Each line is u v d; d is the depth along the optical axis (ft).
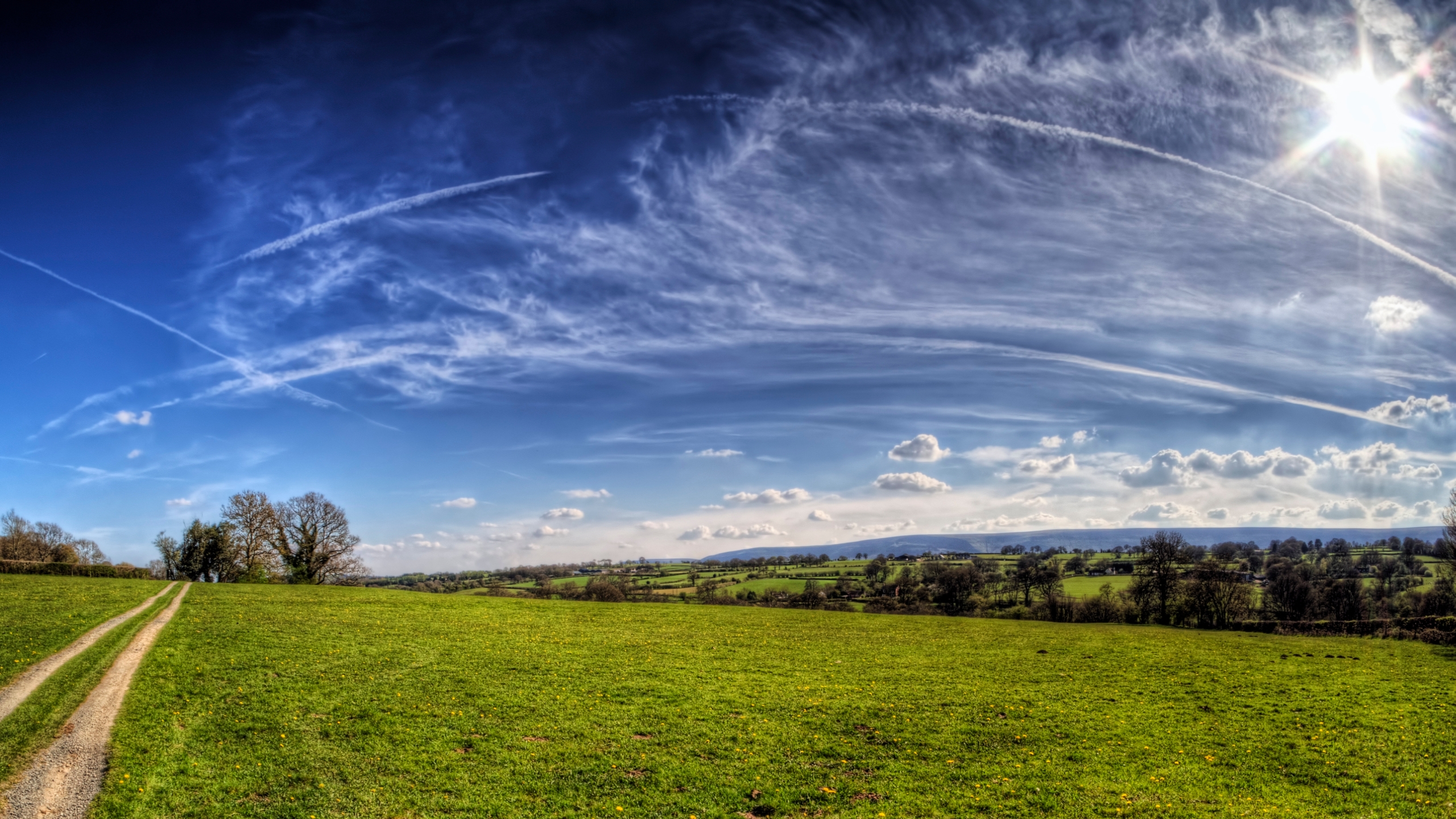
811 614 204.64
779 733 86.99
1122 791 71.41
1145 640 171.01
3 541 305.12
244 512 261.85
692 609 204.33
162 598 164.76
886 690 109.81
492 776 69.21
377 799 62.75
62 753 66.03
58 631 115.65
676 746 80.74
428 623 153.89
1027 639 169.27
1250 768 79.05
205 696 87.35
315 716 83.30
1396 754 83.82
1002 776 74.64
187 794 60.49
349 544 274.57
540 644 135.64
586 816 61.98
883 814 64.28
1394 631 183.73
